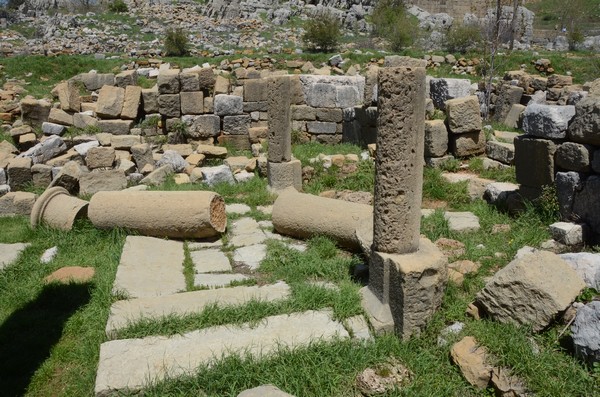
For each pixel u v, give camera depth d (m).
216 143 14.38
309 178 10.21
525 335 4.39
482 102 16.20
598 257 5.14
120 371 4.25
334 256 6.69
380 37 29.45
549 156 6.77
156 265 6.43
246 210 8.85
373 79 11.70
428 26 32.84
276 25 32.22
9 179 10.45
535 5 42.00
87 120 13.51
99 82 16.61
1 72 19.33
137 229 7.37
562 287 4.39
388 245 4.78
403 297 4.52
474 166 9.48
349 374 4.23
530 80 16.61
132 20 32.75
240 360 4.32
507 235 6.71
